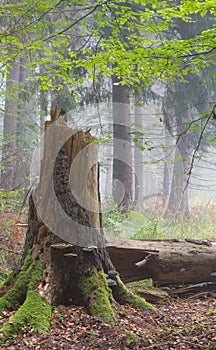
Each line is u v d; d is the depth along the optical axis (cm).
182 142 1505
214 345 482
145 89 1470
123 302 601
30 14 748
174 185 1485
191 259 727
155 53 593
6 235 896
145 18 707
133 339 491
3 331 488
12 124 1600
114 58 670
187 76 1464
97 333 507
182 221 1348
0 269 803
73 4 754
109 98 1404
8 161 1424
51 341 480
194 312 628
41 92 1504
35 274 575
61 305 561
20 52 810
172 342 497
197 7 557
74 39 1473
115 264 712
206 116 552
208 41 566
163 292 702
